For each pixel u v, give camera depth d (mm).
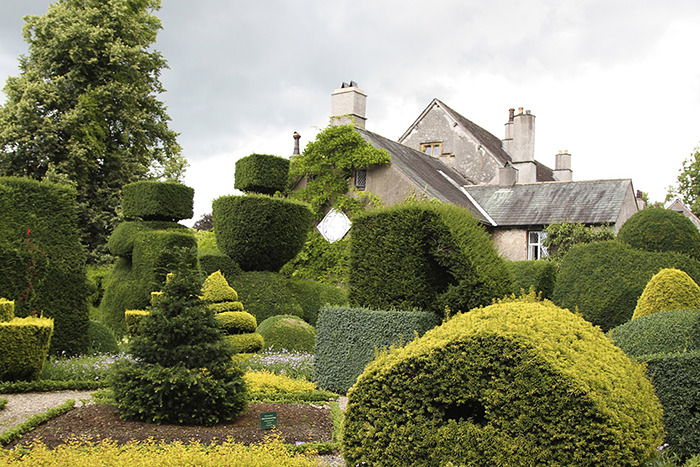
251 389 9641
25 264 11375
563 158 43531
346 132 24594
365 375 5285
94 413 7805
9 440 6520
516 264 19516
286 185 19141
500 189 30375
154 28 31172
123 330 15867
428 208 11016
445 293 10508
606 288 14016
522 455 4738
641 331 9039
